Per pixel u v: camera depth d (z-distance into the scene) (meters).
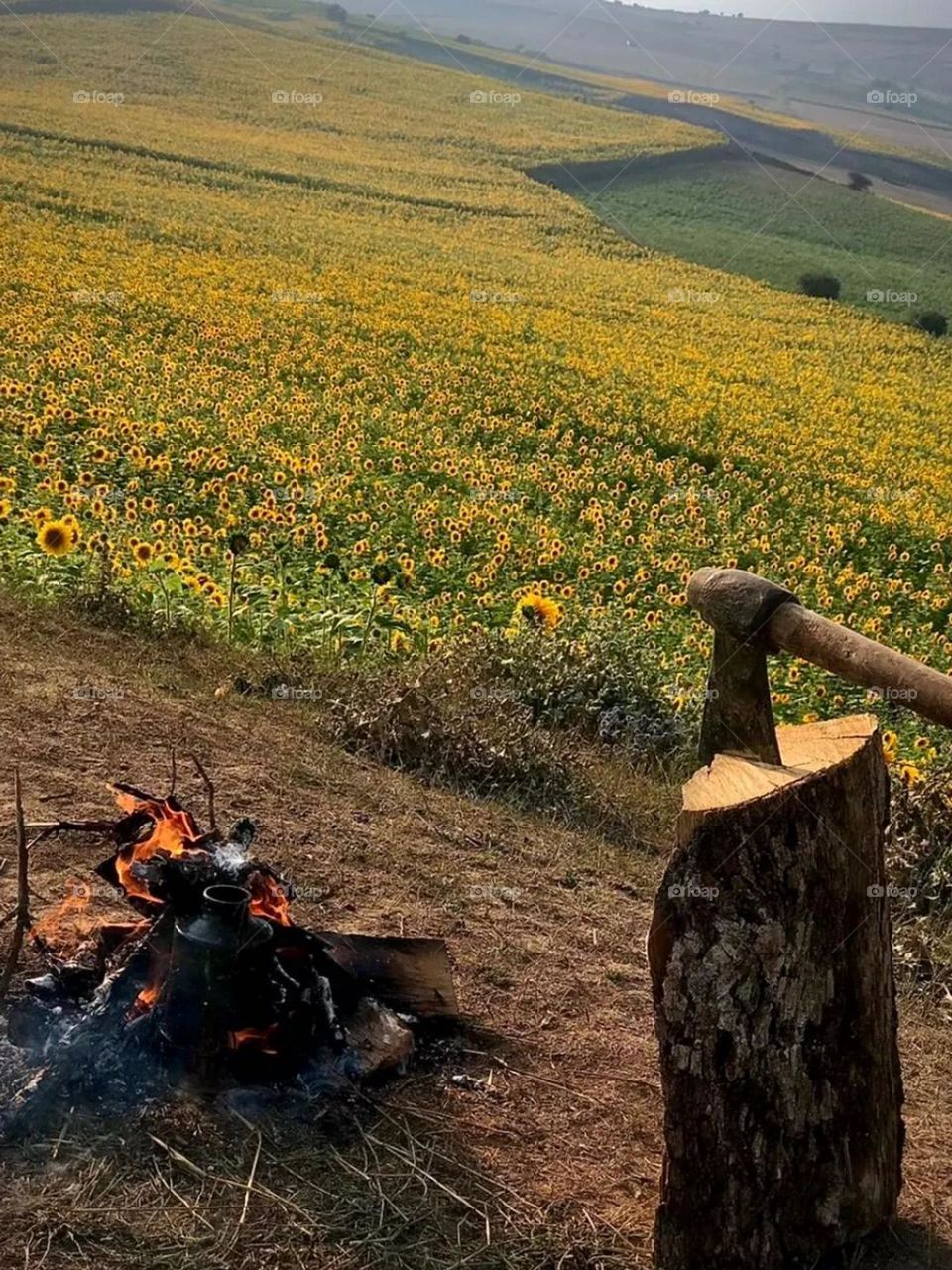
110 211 33.91
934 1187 3.51
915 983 5.39
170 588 8.57
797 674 10.63
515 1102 3.54
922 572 17.25
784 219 55.91
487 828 5.86
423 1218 2.98
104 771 5.32
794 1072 2.88
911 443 26.53
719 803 2.84
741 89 135.50
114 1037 3.24
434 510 14.27
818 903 2.86
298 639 8.31
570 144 61.72
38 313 22.00
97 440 14.94
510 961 4.40
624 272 40.88
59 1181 2.89
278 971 3.40
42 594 7.86
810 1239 2.95
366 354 23.02
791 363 32.09
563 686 8.06
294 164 47.94
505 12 184.88
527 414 21.19
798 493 20.12
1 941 3.85
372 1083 3.48
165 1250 2.75
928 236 56.50
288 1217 2.90
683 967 2.89
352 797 5.77
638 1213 3.15
